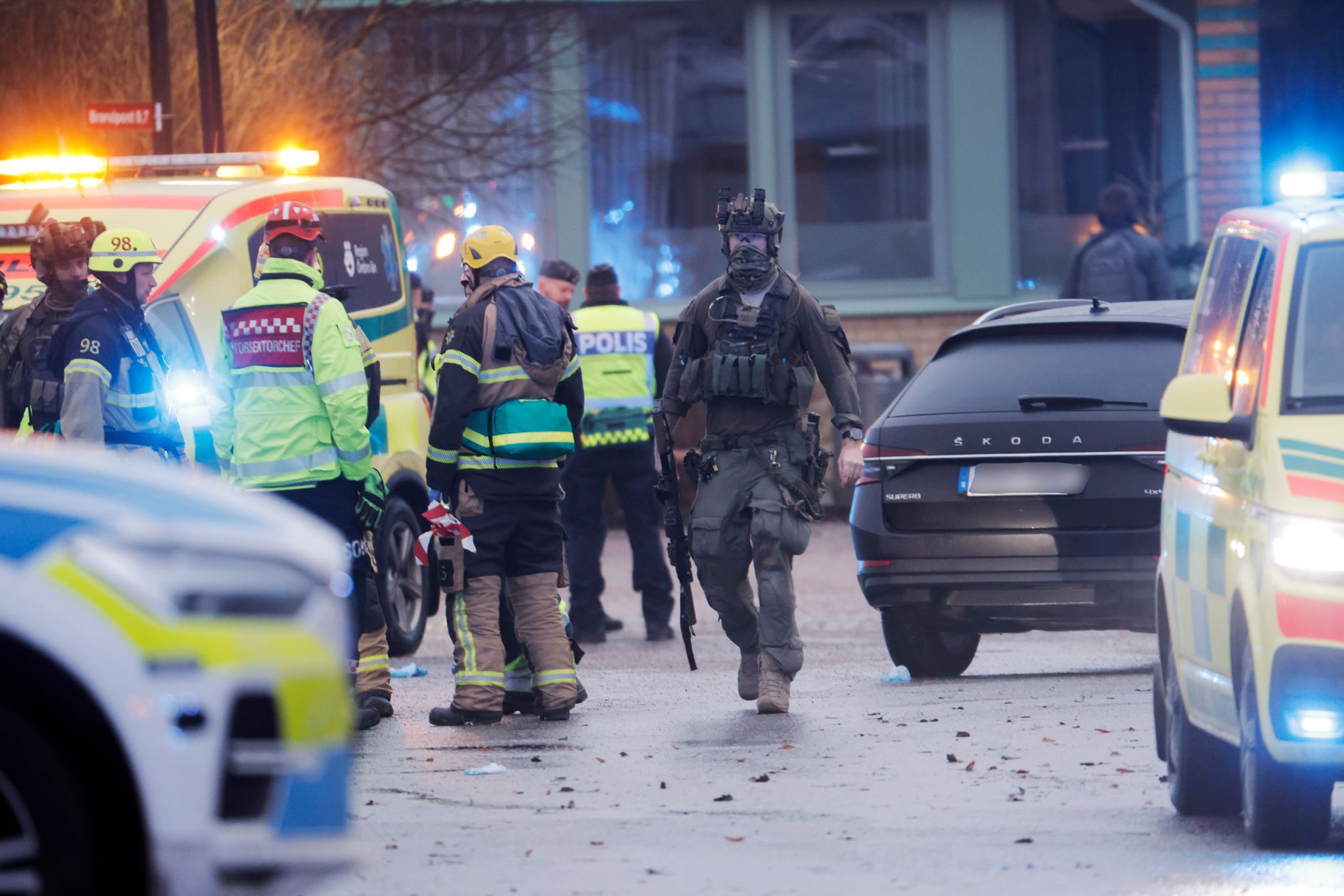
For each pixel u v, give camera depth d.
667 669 44.81
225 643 16.31
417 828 25.97
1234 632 23.75
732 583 36.41
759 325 35.59
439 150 82.25
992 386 40.56
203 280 43.12
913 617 41.00
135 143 68.31
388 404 48.44
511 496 35.47
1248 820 23.78
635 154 99.25
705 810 27.03
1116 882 22.22
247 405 34.38
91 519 16.31
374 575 35.84
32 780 16.02
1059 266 99.50
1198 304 29.50
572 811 27.08
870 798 27.81
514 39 83.19
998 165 98.88
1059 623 41.06
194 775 16.05
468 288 36.22
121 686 15.93
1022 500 39.50
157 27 59.75
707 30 99.25
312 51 72.94
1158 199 98.12
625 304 52.19
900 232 99.81
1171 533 27.55
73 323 33.41
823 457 36.22
